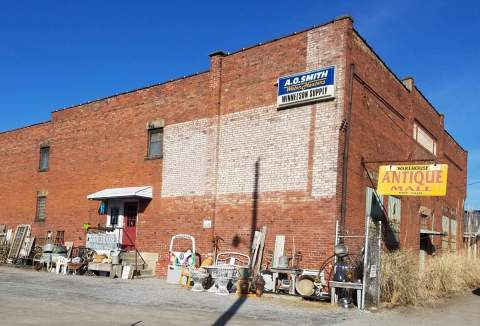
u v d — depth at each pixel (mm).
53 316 9352
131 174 21094
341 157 15234
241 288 14328
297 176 15875
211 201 17891
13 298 11477
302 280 13992
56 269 19453
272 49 17203
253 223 16672
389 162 17047
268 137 16812
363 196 16547
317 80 15766
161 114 20406
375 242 13727
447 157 28703
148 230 19891
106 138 22562
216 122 18250
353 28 16000
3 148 28766
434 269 17828
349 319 11164
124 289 14469
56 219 24203
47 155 25797
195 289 14766
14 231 26469
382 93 18406
